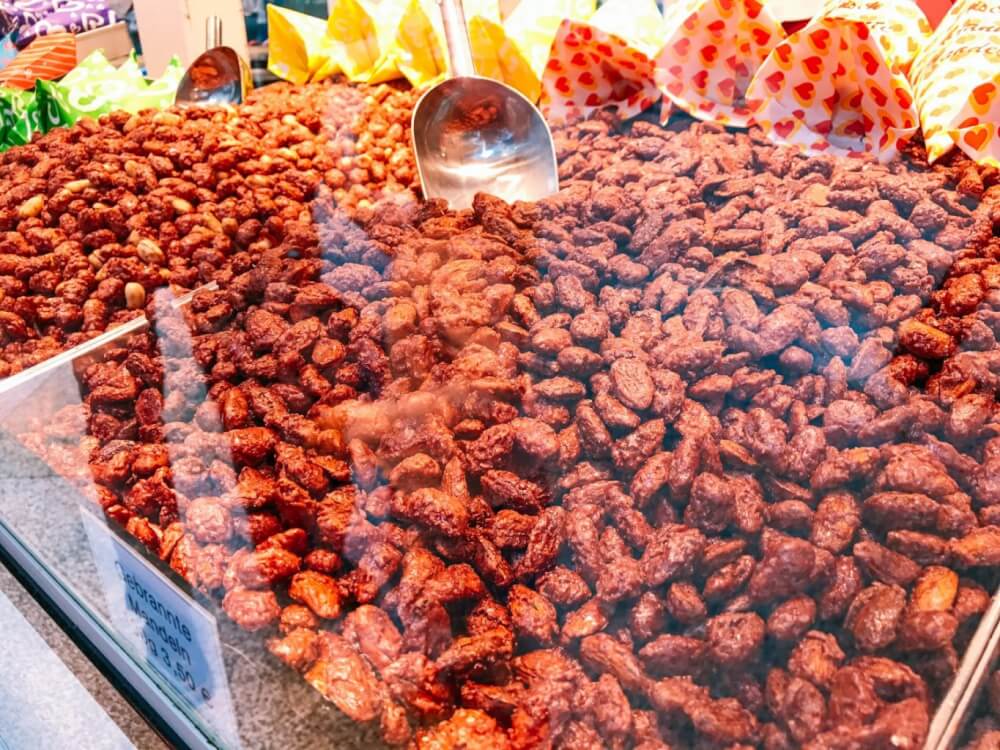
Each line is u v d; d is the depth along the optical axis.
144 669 0.35
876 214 0.45
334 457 0.37
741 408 0.38
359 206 0.53
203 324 0.46
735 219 0.47
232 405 0.40
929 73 0.55
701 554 0.31
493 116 0.60
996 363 0.37
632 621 0.31
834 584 0.30
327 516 0.34
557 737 0.28
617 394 0.37
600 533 0.33
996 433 0.36
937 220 0.44
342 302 0.43
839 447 0.36
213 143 0.61
